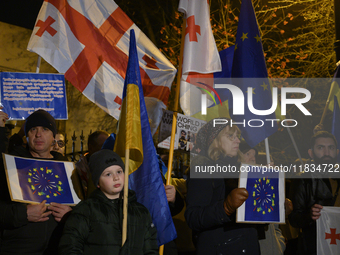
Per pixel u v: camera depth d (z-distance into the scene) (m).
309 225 3.51
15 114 3.70
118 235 2.53
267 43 12.51
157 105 4.57
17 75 3.76
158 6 12.16
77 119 9.66
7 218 2.73
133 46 2.98
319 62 11.51
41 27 4.03
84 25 4.20
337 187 3.60
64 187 3.05
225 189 3.01
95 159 2.72
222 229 2.88
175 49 11.69
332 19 11.12
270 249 3.52
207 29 3.83
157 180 2.90
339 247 3.27
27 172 2.97
